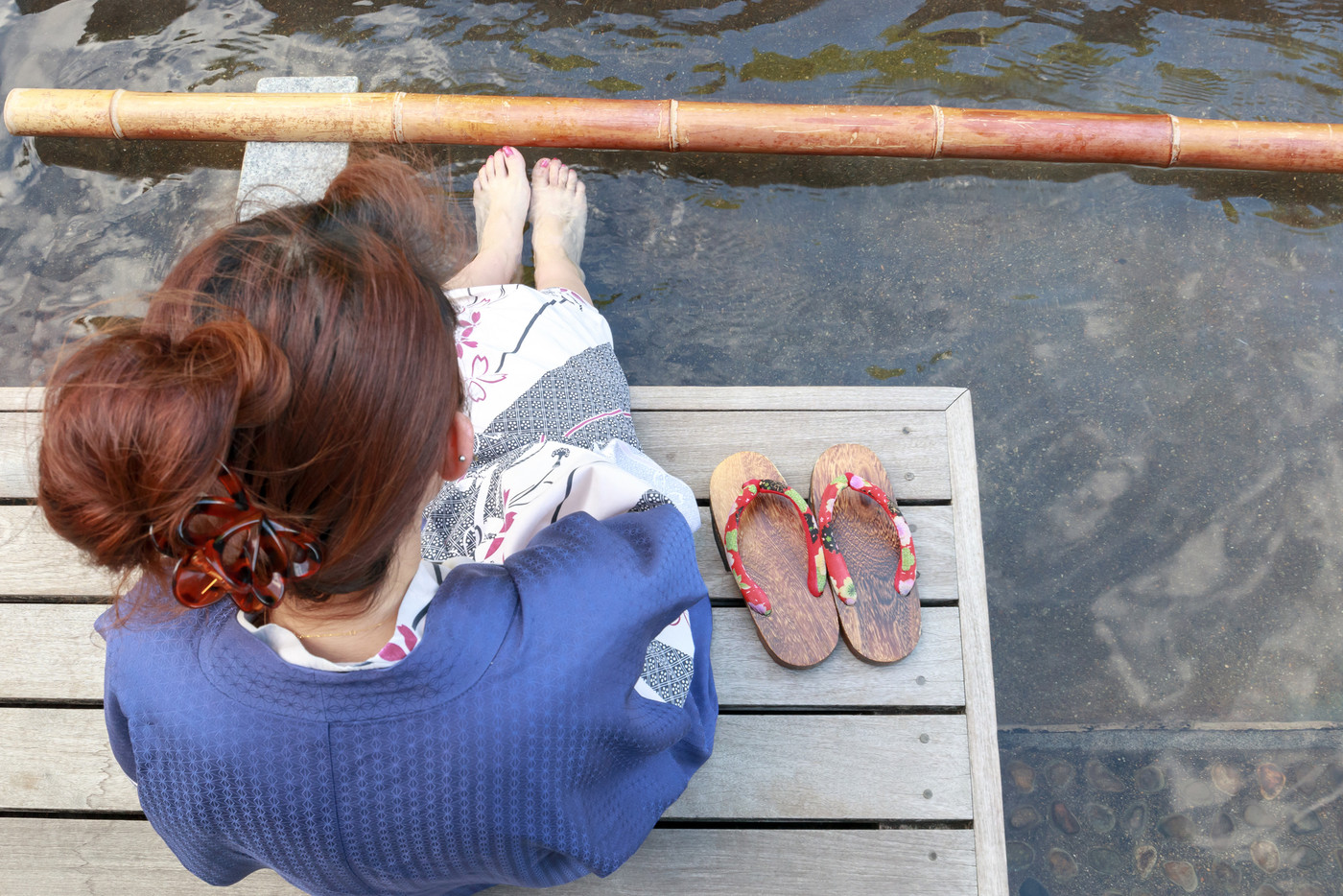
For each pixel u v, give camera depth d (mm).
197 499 488
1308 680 2027
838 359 2303
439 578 822
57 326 2318
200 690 672
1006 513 2182
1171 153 2312
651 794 1036
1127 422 2248
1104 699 2023
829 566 1636
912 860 1458
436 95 2312
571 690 740
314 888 811
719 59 2564
